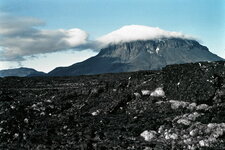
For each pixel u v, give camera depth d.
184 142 40.38
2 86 105.62
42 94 83.12
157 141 41.84
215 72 59.75
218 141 40.00
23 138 44.34
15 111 54.00
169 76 63.25
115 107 60.53
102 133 45.25
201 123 44.22
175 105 56.00
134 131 45.91
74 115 56.72
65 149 39.22
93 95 68.25
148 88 63.81
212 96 56.31
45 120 53.12
